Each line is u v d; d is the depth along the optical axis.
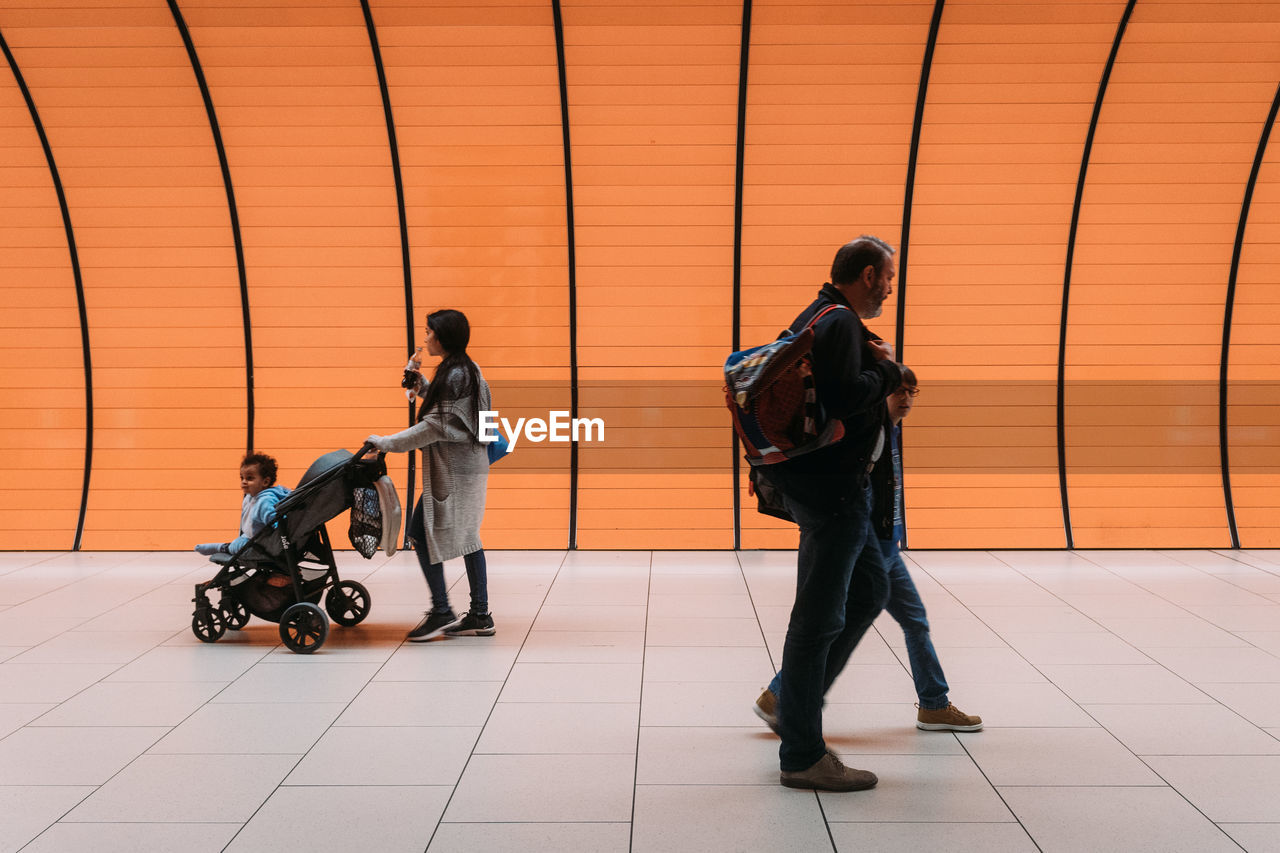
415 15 6.75
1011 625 5.57
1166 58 6.89
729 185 7.38
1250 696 4.34
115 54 6.92
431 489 5.32
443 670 4.78
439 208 7.47
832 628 3.30
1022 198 7.39
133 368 7.82
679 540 7.83
